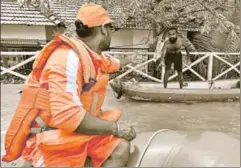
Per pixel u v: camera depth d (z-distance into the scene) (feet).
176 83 24.27
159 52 24.79
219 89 18.51
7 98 13.60
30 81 4.40
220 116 12.99
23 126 4.41
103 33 4.58
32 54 23.89
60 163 4.20
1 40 27.12
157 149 4.56
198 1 20.42
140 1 19.63
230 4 18.17
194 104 17.40
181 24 24.18
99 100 4.50
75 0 13.75
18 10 27.89
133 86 20.11
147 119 12.80
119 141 4.44
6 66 22.53
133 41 28.40
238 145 4.24
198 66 25.76
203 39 23.27
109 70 4.89
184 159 4.18
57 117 3.95
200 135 4.63
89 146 4.32
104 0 13.41
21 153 4.61
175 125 11.75
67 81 4.01
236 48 19.04
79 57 4.17
